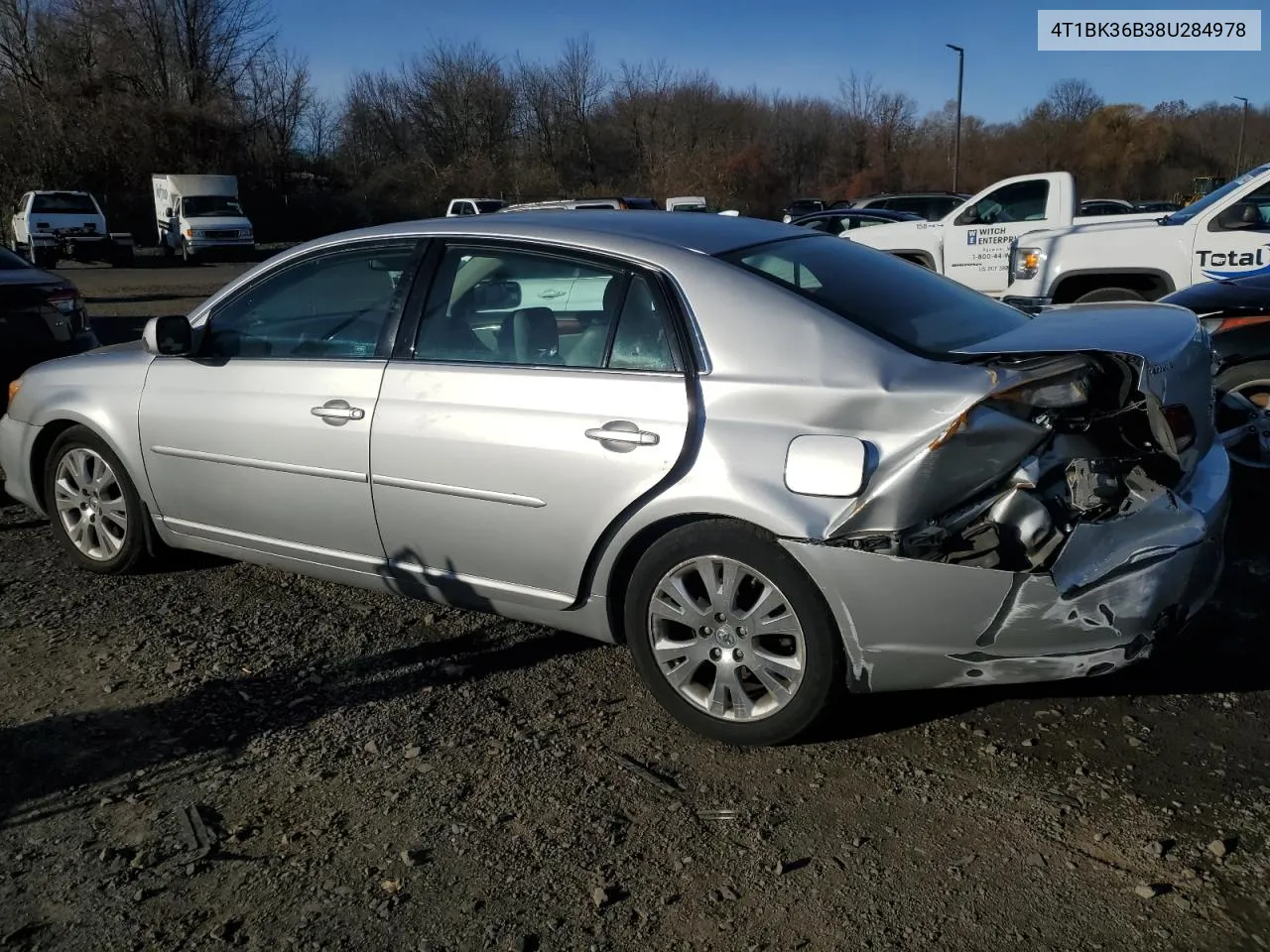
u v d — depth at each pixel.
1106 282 9.07
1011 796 2.95
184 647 4.05
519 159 53.56
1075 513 2.89
